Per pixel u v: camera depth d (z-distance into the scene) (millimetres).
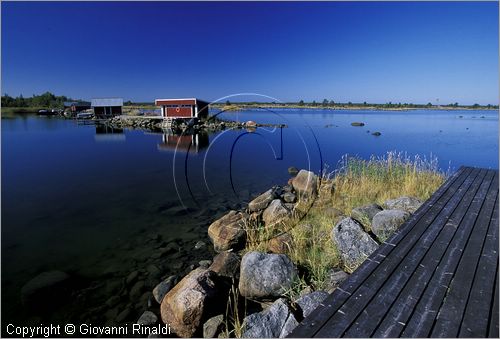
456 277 2723
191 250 5633
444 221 3963
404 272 2797
